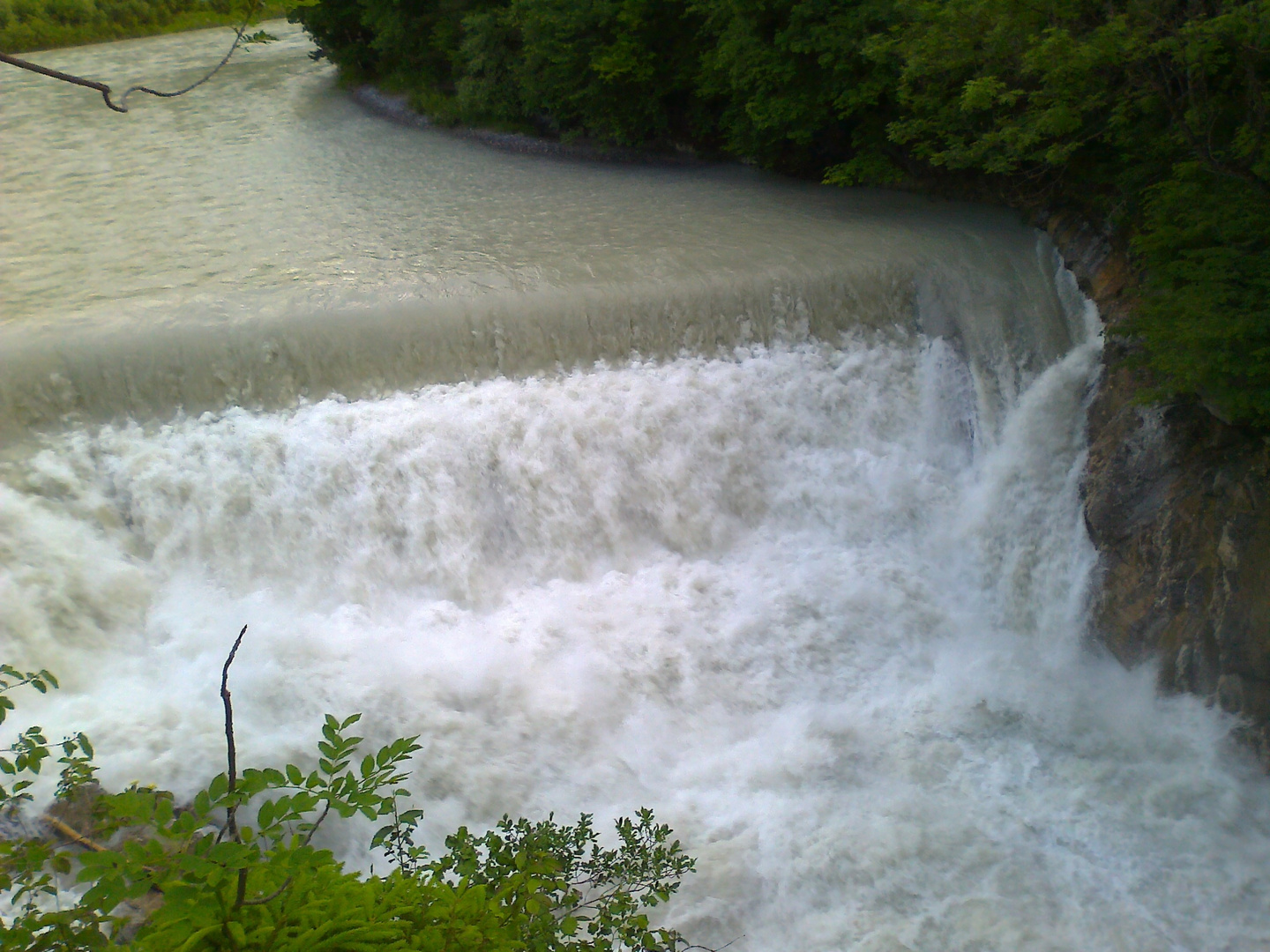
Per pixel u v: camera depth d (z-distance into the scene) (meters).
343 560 11.17
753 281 12.99
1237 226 10.30
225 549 10.98
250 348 11.73
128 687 9.74
